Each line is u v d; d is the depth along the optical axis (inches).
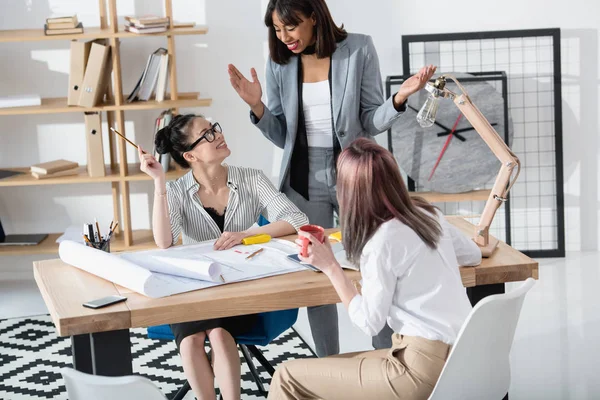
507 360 95.3
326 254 96.2
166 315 96.1
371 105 147.8
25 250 190.9
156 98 187.2
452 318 91.4
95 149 185.5
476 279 105.1
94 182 202.4
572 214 212.2
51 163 191.0
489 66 203.2
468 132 198.4
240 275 104.5
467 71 203.2
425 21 201.3
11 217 202.8
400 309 92.1
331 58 143.8
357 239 91.2
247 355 141.3
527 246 212.7
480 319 86.7
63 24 178.4
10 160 200.4
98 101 185.9
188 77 199.2
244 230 129.2
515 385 142.2
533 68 203.6
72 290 102.4
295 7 136.9
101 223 205.3
